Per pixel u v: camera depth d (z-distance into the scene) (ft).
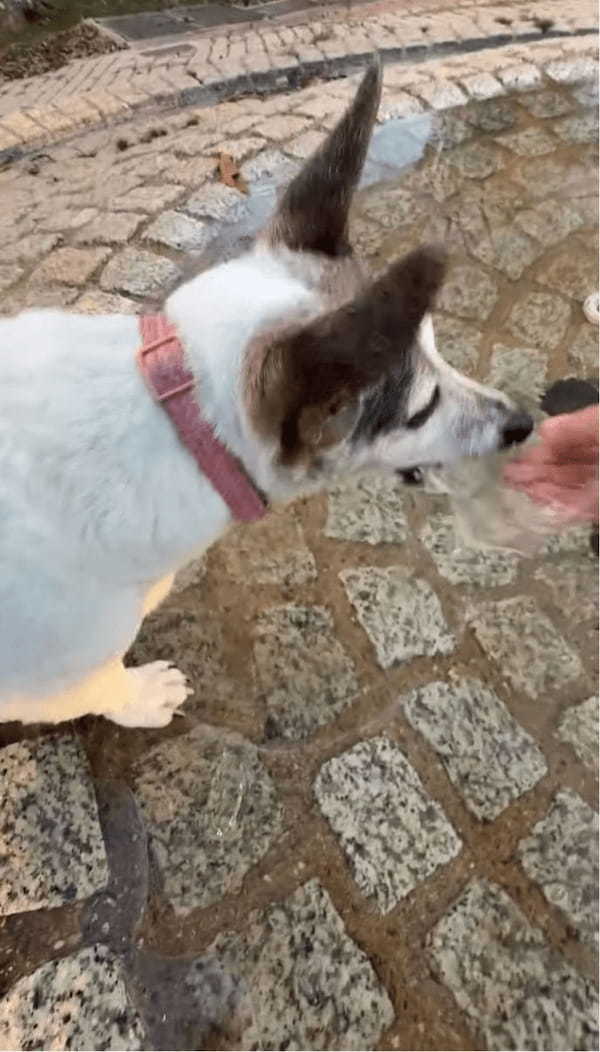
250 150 3.01
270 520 2.10
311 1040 1.42
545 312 2.64
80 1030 1.38
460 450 1.42
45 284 2.49
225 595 1.96
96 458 1.15
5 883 1.51
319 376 0.99
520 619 1.99
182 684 1.76
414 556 2.08
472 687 1.87
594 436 1.65
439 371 1.34
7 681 1.32
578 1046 1.45
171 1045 1.39
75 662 1.33
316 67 3.92
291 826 1.64
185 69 3.85
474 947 1.53
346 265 1.30
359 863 1.60
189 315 1.19
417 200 2.92
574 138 3.24
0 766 1.65
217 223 2.74
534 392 2.42
